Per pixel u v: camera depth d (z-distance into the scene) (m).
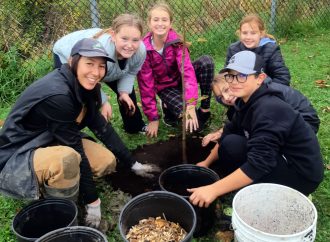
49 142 2.46
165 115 3.83
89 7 5.10
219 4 6.00
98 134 2.83
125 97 3.31
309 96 4.25
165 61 3.47
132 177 3.07
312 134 2.36
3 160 2.43
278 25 6.45
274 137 2.18
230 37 5.90
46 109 2.30
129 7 5.35
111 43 2.96
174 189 2.65
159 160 3.29
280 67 3.59
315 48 5.86
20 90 4.42
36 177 2.35
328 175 2.93
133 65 3.25
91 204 2.53
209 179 2.57
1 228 2.55
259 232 1.85
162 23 3.28
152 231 2.31
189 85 3.40
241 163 2.60
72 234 2.07
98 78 2.36
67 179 2.35
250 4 6.27
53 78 2.34
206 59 3.61
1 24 4.75
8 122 2.44
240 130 2.72
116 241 2.47
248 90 2.29
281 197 2.22
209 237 2.45
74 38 3.06
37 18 4.92
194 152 3.38
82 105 2.44
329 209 2.63
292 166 2.37
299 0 6.60
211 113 4.00
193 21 5.82
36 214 2.39
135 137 3.64
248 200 2.22
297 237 1.84
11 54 4.48
